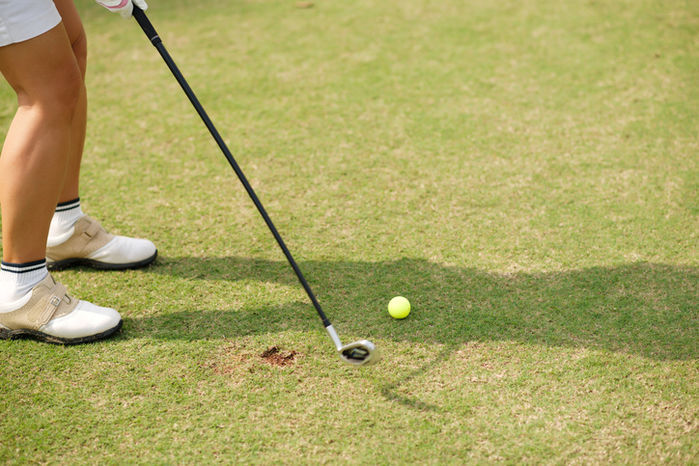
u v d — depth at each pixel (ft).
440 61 22.12
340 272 12.22
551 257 12.48
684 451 8.32
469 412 9.03
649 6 26.32
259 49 23.52
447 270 12.19
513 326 10.73
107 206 14.52
